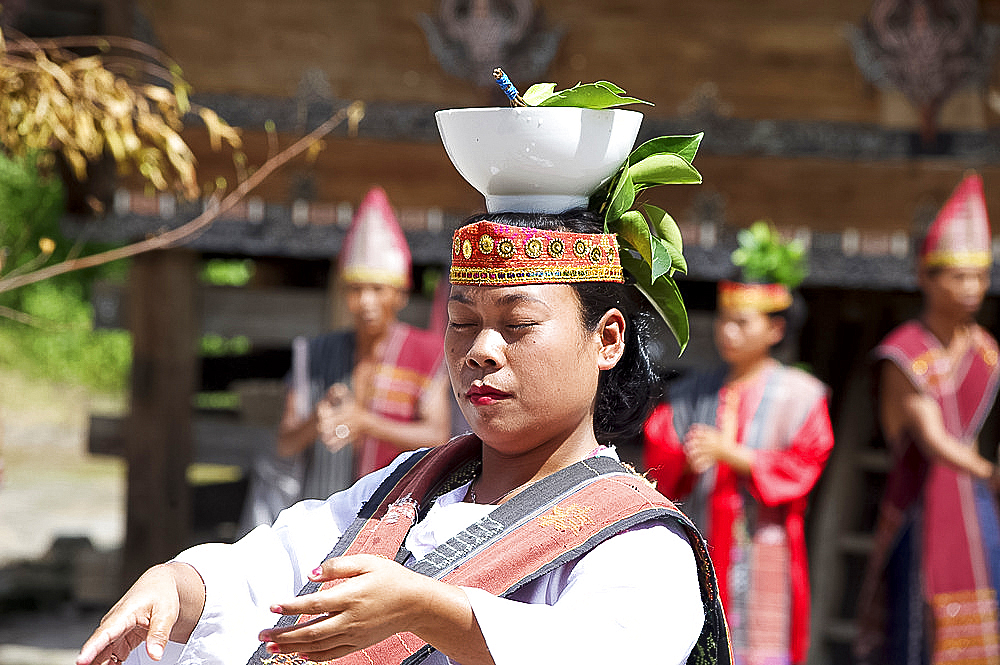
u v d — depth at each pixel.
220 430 9.62
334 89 8.92
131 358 9.22
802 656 7.01
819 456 7.00
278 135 8.91
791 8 8.77
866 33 8.71
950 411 7.59
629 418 2.71
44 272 5.14
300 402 7.59
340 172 8.95
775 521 7.00
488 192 2.55
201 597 2.57
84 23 8.66
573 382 2.45
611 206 2.52
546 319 2.41
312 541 2.76
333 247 8.95
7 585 10.73
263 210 8.96
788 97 8.81
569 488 2.42
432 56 8.88
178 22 8.83
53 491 15.49
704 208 8.90
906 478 7.71
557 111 2.41
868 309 10.17
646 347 2.73
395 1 8.86
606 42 8.84
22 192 13.95
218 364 11.94
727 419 7.12
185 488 9.32
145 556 9.24
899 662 7.65
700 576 2.42
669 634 2.20
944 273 7.55
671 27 8.81
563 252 2.42
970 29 8.60
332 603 1.96
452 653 2.08
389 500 2.68
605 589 2.23
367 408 7.49
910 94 8.71
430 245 8.91
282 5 8.86
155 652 2.25
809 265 8.84
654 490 2.46
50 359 21.56
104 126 5.15
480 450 2.74
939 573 7.53
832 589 9.28
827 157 8.81
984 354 7.64
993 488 7.44
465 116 2.47
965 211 7.57
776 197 8.87
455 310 2.47
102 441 9.58
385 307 7.52
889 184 8.79
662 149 2.66
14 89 4.99
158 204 8.91
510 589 2.28
